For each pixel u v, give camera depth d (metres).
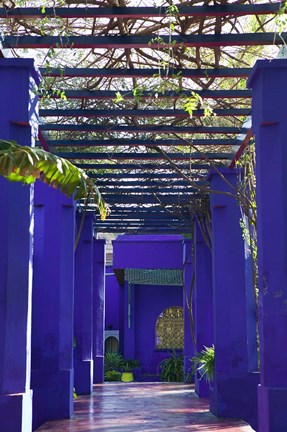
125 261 18.67
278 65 6.89
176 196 14.01
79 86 8.45
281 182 6.82
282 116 6.86
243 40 6.86
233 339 10.56
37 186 10.94
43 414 10.47
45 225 10.91
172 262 18.59
